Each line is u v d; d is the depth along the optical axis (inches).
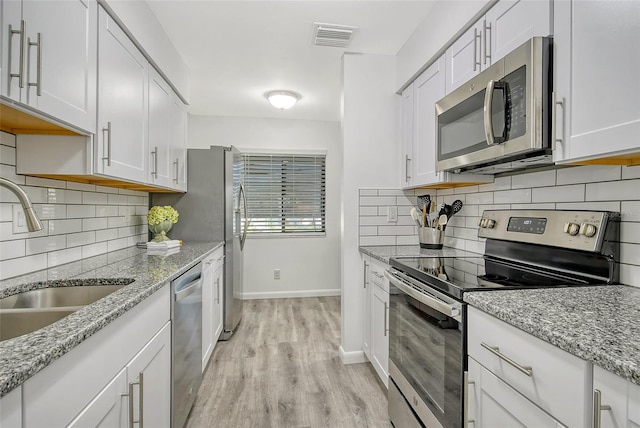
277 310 148.2
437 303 46.6
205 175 115.1
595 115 38.1
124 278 53.4
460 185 85.9
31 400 24.4
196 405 75.8
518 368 32.1
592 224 46.9
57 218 63.0
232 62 105.9
